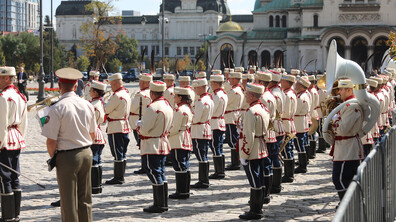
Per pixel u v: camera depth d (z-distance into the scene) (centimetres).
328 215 1077
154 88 1095
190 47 18738
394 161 1038
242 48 10788
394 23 9725
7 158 963
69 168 833
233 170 1620
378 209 826
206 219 1045
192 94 1518
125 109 1373
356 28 9625
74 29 19100
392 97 1819
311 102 1800
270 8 11100
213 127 1458
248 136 1023
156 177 1092
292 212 1101
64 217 840
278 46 10694
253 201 1045
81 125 843
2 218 977
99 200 1204
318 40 9888
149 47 19188
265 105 1132
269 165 1170
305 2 9988
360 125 995
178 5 18900
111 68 14438
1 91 968
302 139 1548
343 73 1008
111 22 9600
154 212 1093
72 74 851
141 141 1100
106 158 1809
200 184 1341
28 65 12594
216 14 18512
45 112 1039
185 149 1203
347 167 998
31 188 1320
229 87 1988
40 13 4431
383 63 2405
